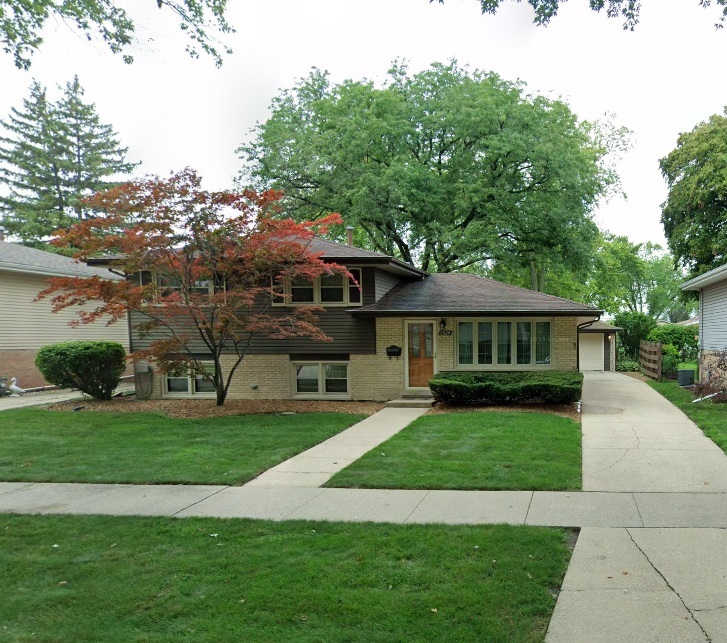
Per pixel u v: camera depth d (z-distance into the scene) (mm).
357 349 15500
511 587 4016
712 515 5527
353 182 25656
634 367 27500
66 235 11539
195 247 12148
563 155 25328
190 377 14773
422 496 6395
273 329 14336
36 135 44938
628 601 3818
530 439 9156
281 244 12430
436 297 15766
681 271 64500
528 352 15023
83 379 15234
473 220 26688
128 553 4859
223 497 6562
